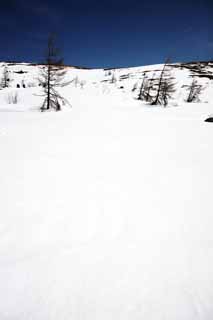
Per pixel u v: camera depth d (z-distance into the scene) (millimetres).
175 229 2717
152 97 31703
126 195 3605
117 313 1604
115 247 2316
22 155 5660
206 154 6418
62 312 1595
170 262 2133
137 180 4297
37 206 3123
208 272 2035
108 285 1835
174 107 24062
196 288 1856
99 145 7176
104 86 43969
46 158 5504
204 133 9773
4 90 31609
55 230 2574
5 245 2273
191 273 2014
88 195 3547
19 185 3816
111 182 4141
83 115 15453
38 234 2486
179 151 6711
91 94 31312
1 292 1733
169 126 11602
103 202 3326
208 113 18891
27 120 12352
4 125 10188
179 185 4113
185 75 55719
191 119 14773
